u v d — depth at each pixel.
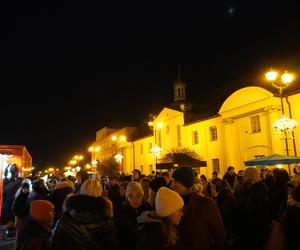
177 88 41.59
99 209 4.43
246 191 6.32
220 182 10.65
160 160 26.86
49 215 4.34
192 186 4.68
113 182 10.36
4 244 11.91
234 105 28.14
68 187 7.25
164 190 3.68
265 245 4.21
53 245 4.20
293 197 4.45
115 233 5.14
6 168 18.36
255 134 26.20
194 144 34.28
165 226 3.54
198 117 34.97
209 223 4.36
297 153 22.47
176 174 4.71
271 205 7.09
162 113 40.62
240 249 6.05
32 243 4.01
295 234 4.21
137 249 3.54
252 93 26.03
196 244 4.23
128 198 5.52
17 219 8.98
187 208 4.44
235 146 28.31
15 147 19.58
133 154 51.22
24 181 9.74
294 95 22.98
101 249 4.27
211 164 31.56
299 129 22.53
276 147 23.84
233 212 6.65
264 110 25.12
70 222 4.29
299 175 6.73
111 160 43.88
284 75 18.38
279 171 7.45
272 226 4.21
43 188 8.95
